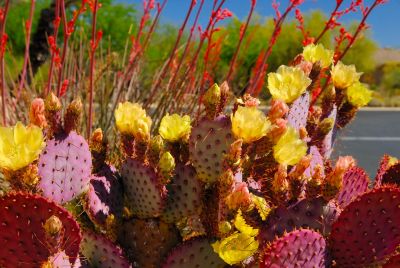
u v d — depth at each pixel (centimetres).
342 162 128
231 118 130
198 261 137
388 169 178
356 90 183
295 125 155
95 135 148
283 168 130
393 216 125
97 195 141
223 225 121
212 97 133
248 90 259
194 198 140
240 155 129
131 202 145
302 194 137
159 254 143
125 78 296
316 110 167
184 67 329
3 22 218
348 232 126
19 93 272
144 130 139
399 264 120
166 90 287
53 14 471
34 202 119
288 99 149
